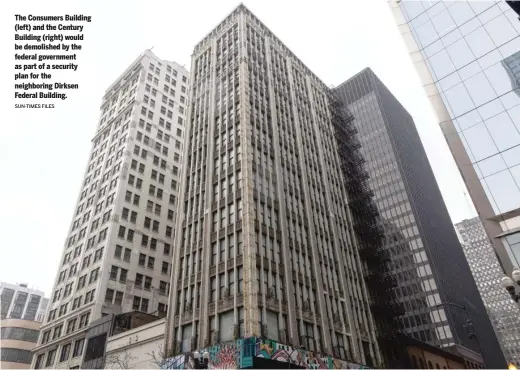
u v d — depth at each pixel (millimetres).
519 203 30766
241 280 36812
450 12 43094
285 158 52250
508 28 37344
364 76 146875
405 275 104812
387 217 116062
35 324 83688
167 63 95562
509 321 173000
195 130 56375
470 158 34938
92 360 48094
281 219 44219
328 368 37312
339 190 62656
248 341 31875
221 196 44750
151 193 72688
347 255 53812
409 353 56312
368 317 49688
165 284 65625
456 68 39812
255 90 54844
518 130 33094
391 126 132875
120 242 62844
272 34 71000
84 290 59500
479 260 196750
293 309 37969
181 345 37844
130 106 82062
